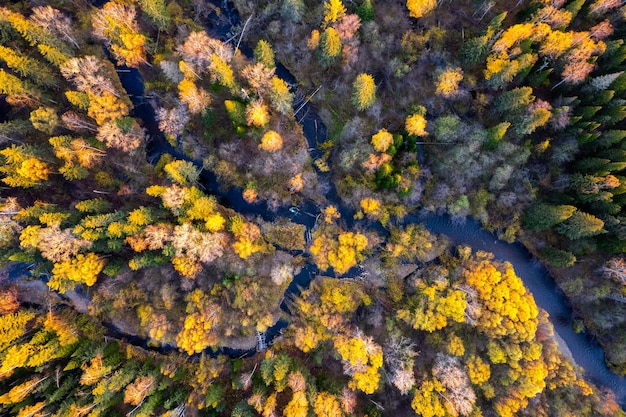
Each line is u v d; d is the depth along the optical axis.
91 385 42.34
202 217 43.47
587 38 41.38
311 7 46.88
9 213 39.62
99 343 45.78
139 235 41.28
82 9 46.03
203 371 45.97
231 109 42.41
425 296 45.16
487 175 47.03
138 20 45.50
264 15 46.22
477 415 41.19
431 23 47.34
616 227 44.12
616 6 42.50
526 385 41.16
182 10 47.88
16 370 40.66
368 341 42.97
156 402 43.12
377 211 47.31
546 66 44.81
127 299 43.41
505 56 42.22
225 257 44.91
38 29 39.19
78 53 45.53
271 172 47.81
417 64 47.22
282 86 43.03
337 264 45.41
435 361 43.50
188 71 42.66
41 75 41.16
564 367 44.50
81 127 42.97
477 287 43.91
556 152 45.66
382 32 46.72
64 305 46.09
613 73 42.94
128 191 46.28
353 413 44.50
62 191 44.94
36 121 40.16
